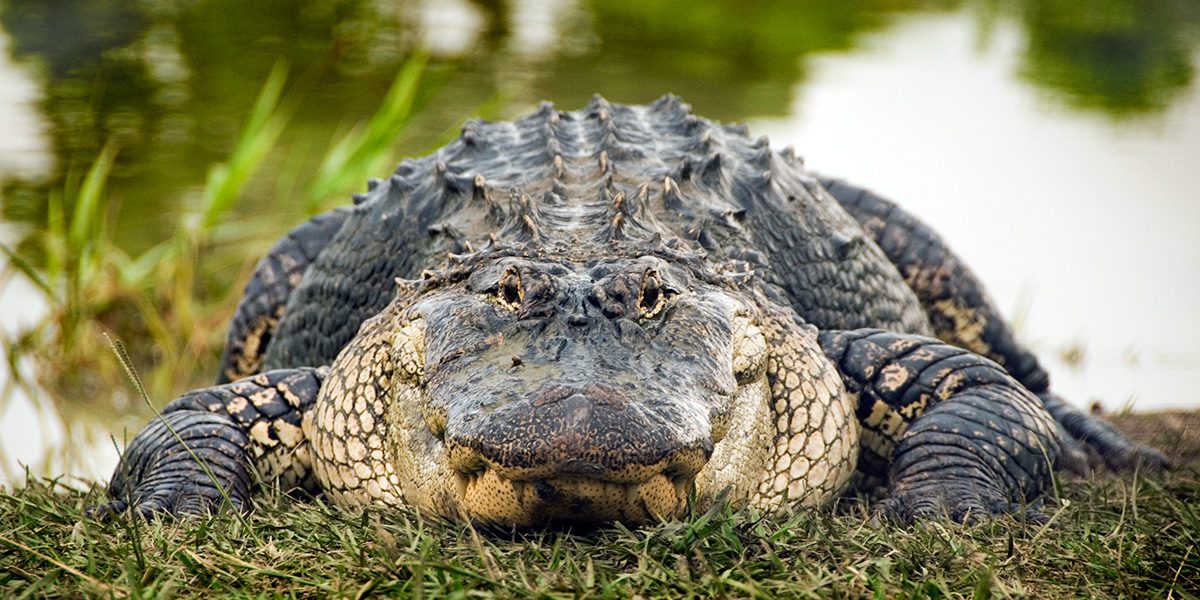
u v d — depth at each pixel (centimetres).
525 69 3098
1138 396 1706
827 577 733
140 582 727
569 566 736
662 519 773
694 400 781
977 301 1445
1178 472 1191
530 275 845
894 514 906
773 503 957
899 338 1101
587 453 718
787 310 1048
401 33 3369
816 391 994
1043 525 886
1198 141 2809
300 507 912
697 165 1205
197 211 2158
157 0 3491
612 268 868
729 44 3509
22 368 1761
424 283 973
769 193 1241
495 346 819
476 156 1292
